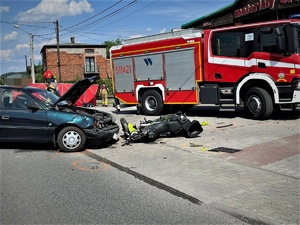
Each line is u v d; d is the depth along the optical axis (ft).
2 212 13.60
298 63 32.14
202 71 38.78
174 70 41.01
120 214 13.32
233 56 36.40
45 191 16.16
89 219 12.87
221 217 12.89
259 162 20.21
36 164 21.44
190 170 19.19
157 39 42.60
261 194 14.99
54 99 27.63
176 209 13.74
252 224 12.22
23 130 24.97
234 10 58.75
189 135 28.32
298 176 17.39
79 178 18.29
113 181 17.67
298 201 14.03
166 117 28.73
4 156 23.81
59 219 12.87
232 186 16.20
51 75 41.78
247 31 35.27
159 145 26.63
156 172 19.03
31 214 13.38
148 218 12.91
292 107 33.94
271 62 33.76
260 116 35.12
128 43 46.01
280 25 33.19
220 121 36.63
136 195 15.47
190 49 39.17
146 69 43.93
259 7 52.01
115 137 26.58
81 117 24.81
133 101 46.09
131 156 23.21
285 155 21.45
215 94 37.73
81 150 25.59
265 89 35.32
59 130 25.35
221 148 24.52
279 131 29.19
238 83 36.58
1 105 25.46
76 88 27.14
